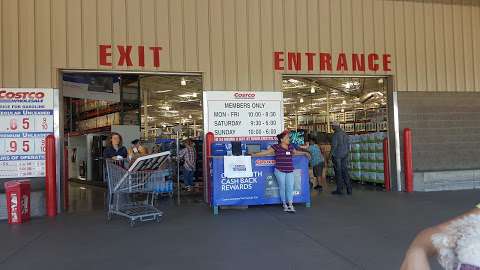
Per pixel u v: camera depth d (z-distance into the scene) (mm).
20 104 8586
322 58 10305
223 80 9672
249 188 8352
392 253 5055
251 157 8375
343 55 10453
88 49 8961
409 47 10945
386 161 11016
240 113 9727
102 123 16000
